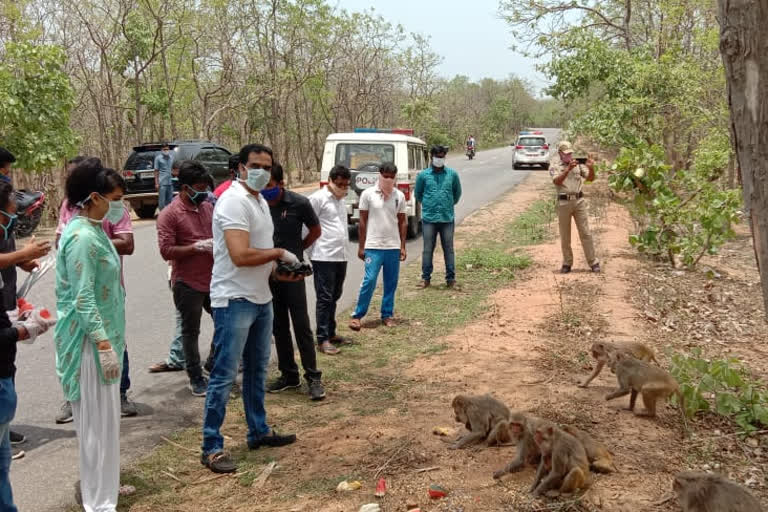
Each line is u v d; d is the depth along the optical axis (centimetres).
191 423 539
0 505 362
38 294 972
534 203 2073
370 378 631
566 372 638
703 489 353
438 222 968
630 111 1833
